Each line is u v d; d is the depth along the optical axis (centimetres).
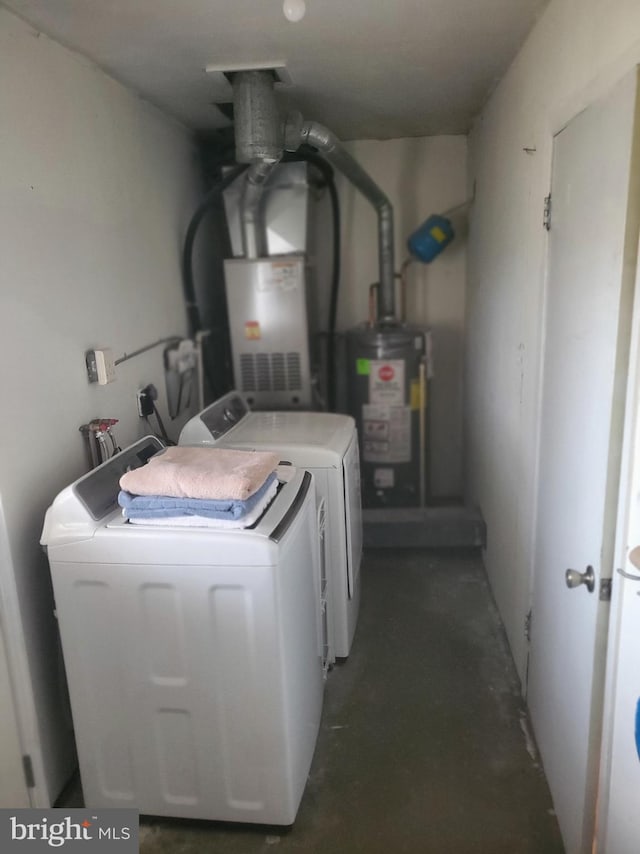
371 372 348
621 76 120
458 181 369
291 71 238
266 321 327
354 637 268
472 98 286
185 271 318
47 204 188
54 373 190
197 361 317
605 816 137
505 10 185
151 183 278
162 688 170
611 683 131
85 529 164
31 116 180
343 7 180
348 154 291
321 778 197
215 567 159
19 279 172
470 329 359
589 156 140
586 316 142
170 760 176
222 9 178
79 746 178
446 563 332
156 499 165
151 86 251
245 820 178
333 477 230
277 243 327
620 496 125
